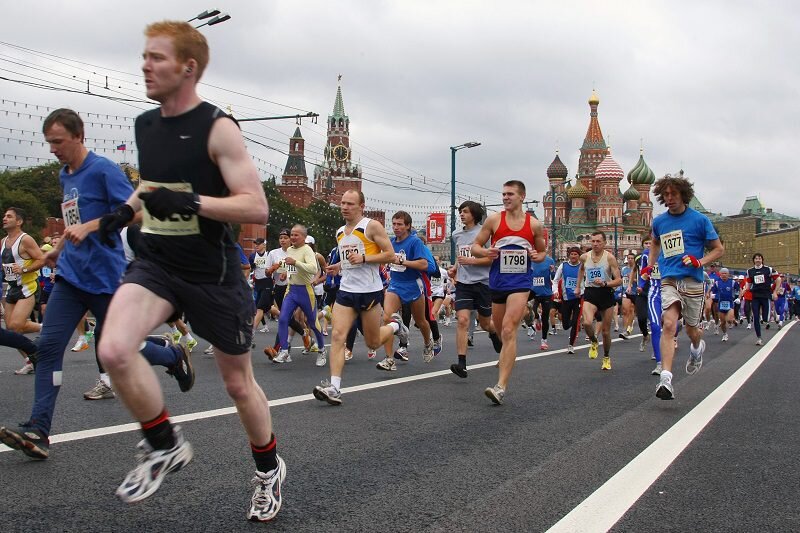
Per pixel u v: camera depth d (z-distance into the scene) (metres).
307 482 4.09
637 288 13.72
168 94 3.08
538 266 14.14
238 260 3.25
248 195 2.99
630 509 3.71
